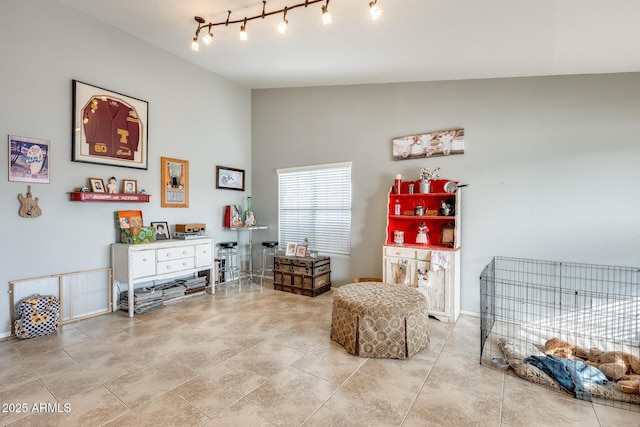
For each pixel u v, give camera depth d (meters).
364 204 4.50
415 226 4.05
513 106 3.47
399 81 4.17
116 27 3.77
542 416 1.93
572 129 3.20
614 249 3.04
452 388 2.22
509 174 3.50
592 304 3.13
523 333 3.15
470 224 3.70
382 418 1.90
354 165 4.57
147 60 4.11
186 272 4.20
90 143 3.57
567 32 2.44
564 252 3.25
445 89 3.87
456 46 2.96
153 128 4.20
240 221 5.40
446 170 3.85
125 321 3.46
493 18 2.41
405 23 2.67
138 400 2.05
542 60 2.98
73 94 3.42
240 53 3.99
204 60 4.51
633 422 1.88
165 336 3.07
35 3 3.15
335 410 1.97
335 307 2.97
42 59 3.21
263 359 2.62
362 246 4.54
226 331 3.20
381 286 3.25
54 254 3.33
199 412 1.94
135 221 3.97
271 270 5.46
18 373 2.37
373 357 2.67
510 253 3.50
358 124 4.54
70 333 3.12
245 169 5.59
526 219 3.42
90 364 2.51
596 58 2.79
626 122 2.98
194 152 4.73
